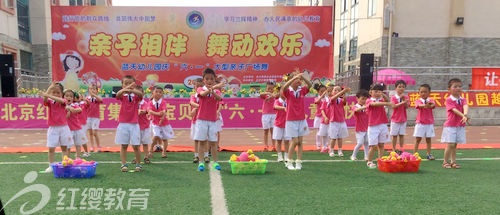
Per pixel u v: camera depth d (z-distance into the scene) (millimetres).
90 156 5742
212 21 12023
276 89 5281
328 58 12008
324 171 4531
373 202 3154
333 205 3064
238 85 12188
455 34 13672
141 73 12047
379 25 13906
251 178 4105
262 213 2852
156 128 5609
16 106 10180
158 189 3602
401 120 5762
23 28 17016
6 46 14828
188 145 7203
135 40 11938
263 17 12000
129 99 4465
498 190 3564
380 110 4895
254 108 10555
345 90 5332
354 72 13570
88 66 11875
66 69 11812
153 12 11914
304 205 3062
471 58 13852
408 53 13711
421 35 13719
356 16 16844
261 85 12180
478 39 13859
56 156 5699
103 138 8453
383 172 4461
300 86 4734
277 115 5238
